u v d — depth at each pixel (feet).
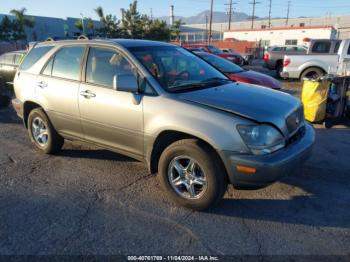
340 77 23.21
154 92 12.30
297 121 12.51
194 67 14.84
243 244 10.21
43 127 17.40
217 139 10.71
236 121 10.64
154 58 13.66
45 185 14.20
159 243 10.28
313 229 10.94
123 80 11.99
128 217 11.70
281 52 55.26
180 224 11.26
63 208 12.32
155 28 130.93
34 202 12.76
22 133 21.90
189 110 11.39
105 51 14.07
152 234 10.73
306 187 13.79
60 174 15.28
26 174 15.33
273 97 12.82
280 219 11.53
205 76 14.51
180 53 15.31
